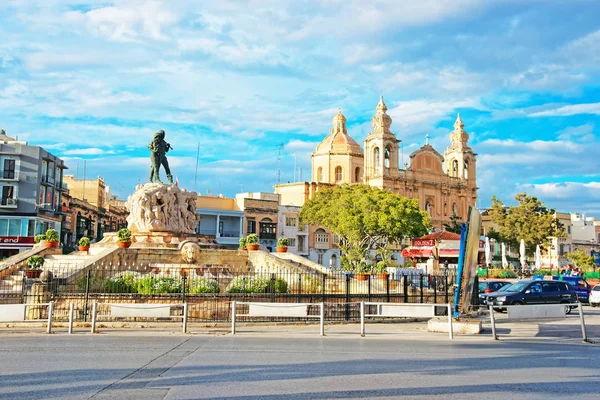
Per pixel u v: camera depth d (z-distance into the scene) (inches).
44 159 2738.7
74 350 639.8
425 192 4037.9
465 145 4350.4
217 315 968.3
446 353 650.2
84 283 1061.8
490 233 3489.2
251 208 3491.6
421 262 2529.5
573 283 1692.9
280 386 460.1
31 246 2583.7
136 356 601.9
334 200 2984.7
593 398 435.2
